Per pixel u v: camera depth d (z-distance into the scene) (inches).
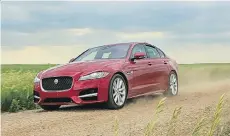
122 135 217.8
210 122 220.7
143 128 230.7
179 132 206.2
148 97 431.2
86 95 336.2
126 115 297.1
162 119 253.3
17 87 476.4
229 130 194.4
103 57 386.3
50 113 342.3
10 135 243.6
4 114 365.7
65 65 370.9
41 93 355.3
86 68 347.3
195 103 337.1
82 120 284.8
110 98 338.3
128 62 373.4
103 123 263.7
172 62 459.2
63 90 342.6
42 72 372.2
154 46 439.2
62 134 236.1
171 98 422.0
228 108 236.2
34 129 259.4
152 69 407.8
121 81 354.3
